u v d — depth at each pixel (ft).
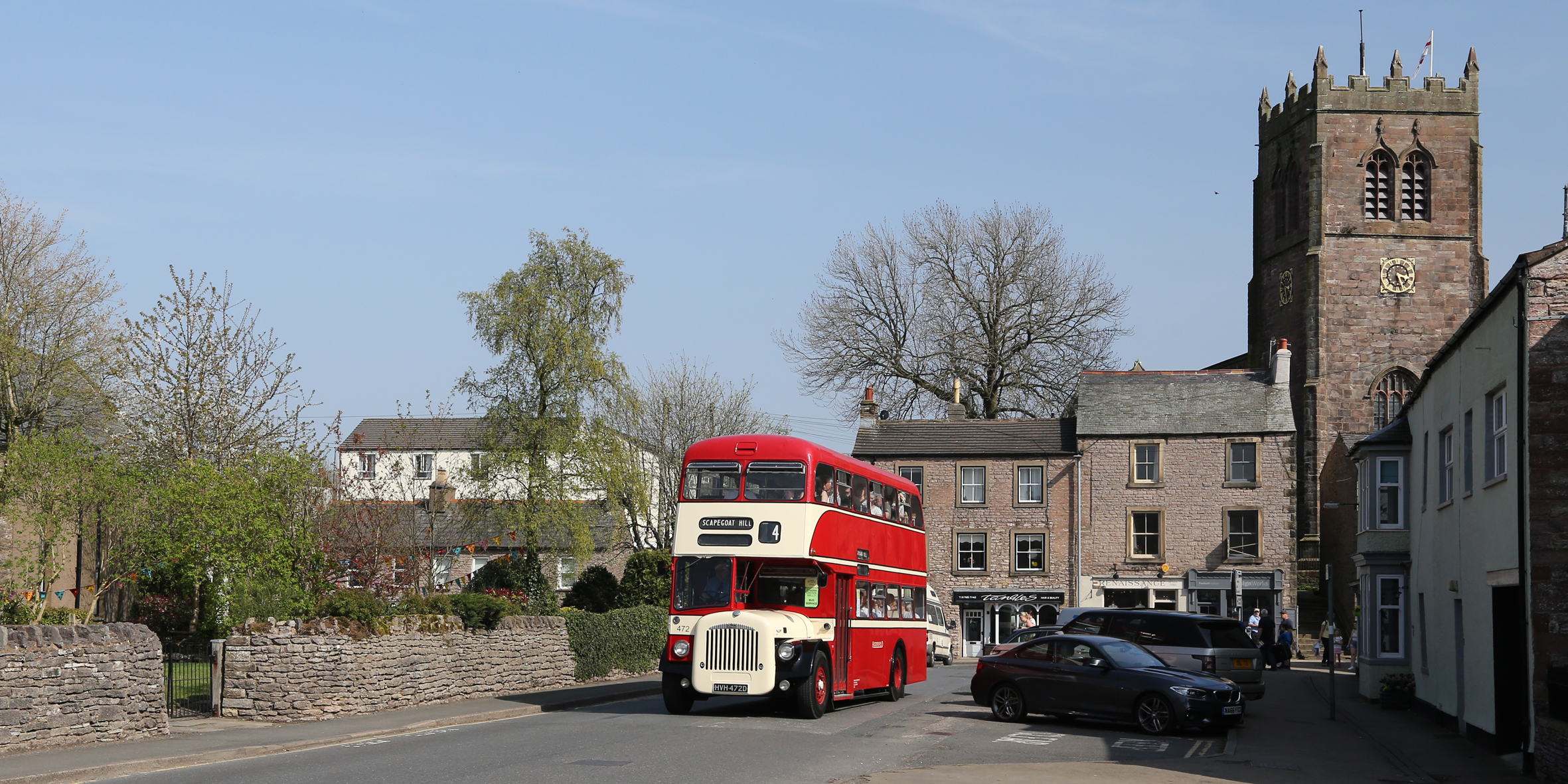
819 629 76.13
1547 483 60.18
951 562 187.42
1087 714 75.46
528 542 140.15
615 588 136.26
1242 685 90.02
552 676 100.63
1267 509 178.91
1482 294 215.92
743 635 73.97
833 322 229.86
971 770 55.36
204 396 107.96
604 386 145.38
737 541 76.33
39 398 144.56
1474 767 62.64
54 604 116.37
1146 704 73.67
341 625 74.13
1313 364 216.33
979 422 194.80
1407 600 98.48
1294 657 175.73
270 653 70.54
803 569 76.64
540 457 140.36
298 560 90.84
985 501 187.42
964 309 224.33
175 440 105.81
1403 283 216.74
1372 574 99.50
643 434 194.49
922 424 195.93
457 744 59.77
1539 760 57.67
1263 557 178.40
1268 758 64.13
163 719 63.21
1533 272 61.52
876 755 59.77
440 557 134.00
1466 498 74.90
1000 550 186.29
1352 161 218.79
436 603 87.66
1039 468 186.60
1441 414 83.51
